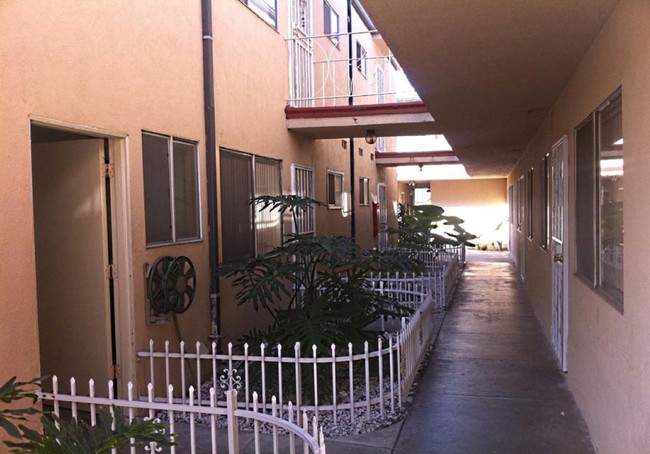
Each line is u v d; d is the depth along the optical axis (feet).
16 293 12.60
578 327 17.07
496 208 78.33
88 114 14.93
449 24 13.83
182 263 18.37
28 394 9.66
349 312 19.30
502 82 19.22
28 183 13.00
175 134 19.06
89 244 16.52
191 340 19.74
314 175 34.12
